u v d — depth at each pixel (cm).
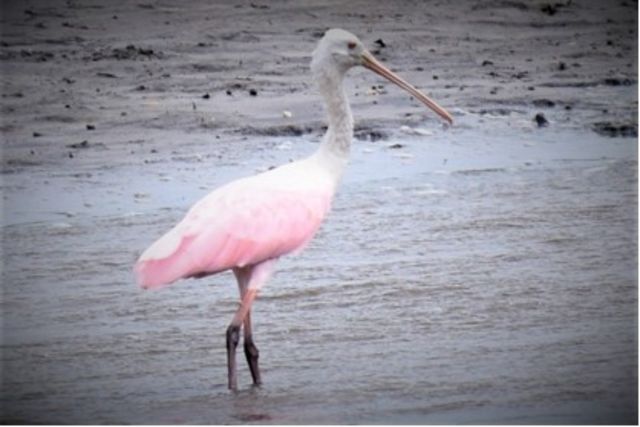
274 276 1328
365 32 2461
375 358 1121
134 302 1262
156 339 1175
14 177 1661
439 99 2053
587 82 2188
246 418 1005
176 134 1834
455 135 1883
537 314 1227
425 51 2352
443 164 1745
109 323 1210
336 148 1204
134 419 1004
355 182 1656
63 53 2236
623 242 1444
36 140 1800
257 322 1209
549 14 2623
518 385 1064
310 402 1035
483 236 1458
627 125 1955
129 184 1638
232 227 1081
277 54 2269
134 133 1838
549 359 1120
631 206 1578
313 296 1274
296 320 1216
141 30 2391
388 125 1911
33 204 1564
